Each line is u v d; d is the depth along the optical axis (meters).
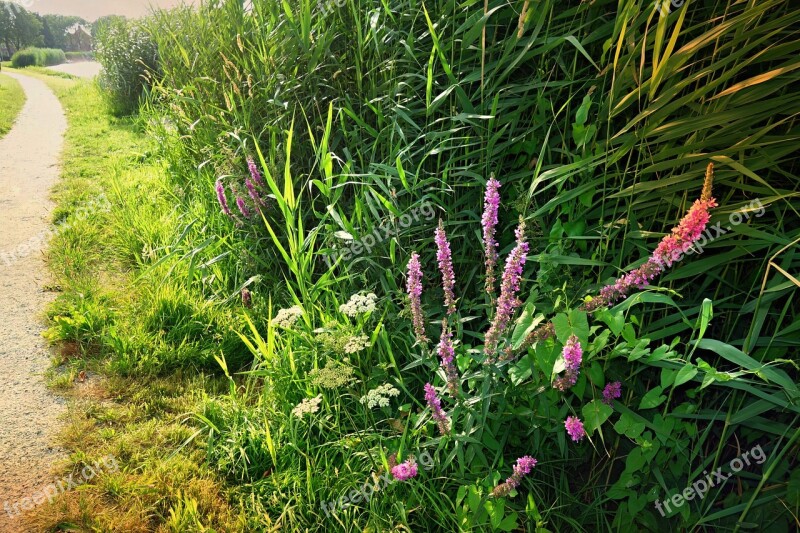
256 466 2.14
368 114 2.92
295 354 2.42
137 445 2.30
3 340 2.99
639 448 1.68
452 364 1.79
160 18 5.57
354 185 2.83
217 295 3.24
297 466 2.08
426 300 2.39
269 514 1.98
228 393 2.63
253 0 3.68
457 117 2.20
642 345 1.62
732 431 1.68
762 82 1.51
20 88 14.27
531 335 1.71
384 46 2.71
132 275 3.71
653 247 1.84
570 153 2.01
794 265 1.66
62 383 2.67
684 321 1.67
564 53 2.16
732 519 1.62
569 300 1.90
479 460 1.92
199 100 4.05
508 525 1.69
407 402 2.26
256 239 3.22
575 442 1.92
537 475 1.92
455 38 2.47
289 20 3.10
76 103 10.89
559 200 1.87
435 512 1.88
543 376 1.81
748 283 1.79
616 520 1.73
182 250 3.62
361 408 2.25
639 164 1.90
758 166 1.62
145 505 2.00
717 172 1.64
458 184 2.32
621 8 1.69
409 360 2.30
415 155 2.63
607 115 1.86
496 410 1.92
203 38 4.29
